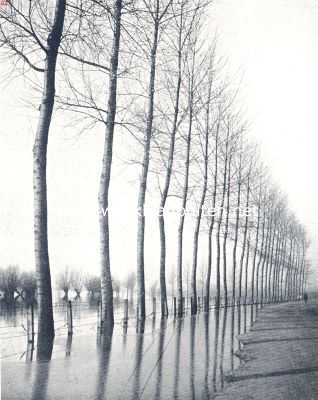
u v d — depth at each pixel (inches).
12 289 1476.4
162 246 970.7
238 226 1708.9
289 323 897.5
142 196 797.9
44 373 338.6
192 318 995.3
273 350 493.0
